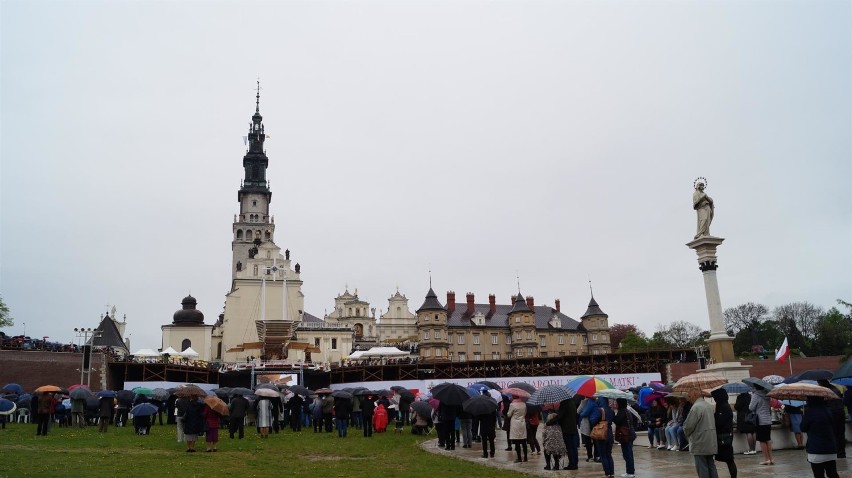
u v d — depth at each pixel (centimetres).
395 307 11556
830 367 6222
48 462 2111
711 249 3388
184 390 2614
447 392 2666
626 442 1788
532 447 2439
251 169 14100
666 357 7462
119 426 3925
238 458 2361
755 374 6378
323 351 9969
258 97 14662
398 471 2027
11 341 6053
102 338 8488
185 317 10731
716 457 1627
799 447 2383
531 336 10969
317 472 2009
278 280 10569
